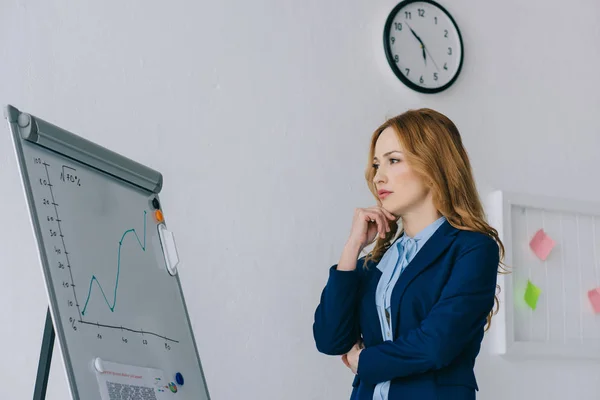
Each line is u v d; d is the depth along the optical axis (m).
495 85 3.17
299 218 2.66
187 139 2.51
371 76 2.89
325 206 2.72
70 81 2.36
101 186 1.78
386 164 1.81
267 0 2.73
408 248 1.77
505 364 2.99
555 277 3.16
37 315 2.22
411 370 1.62
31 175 1.58
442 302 1.65
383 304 1.74
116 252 1.75
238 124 2.61
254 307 2.54
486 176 3.08
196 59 2.57
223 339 2.47
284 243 2.62
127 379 1.61
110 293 1.67
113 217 1.79
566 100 3.35
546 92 3.30
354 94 2.84
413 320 1.69
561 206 3.20
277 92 2.70
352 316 1.79
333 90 2.80
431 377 1.65
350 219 2.76
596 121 3.41
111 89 2.41
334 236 2.72
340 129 2.79
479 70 3.15
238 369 2.48
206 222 2.50
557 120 3.30
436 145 1.78
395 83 2.93
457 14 3.14
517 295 3.05
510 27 3.27
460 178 1.78
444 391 1.65
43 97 2.31
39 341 2.21
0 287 2.19
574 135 3.34
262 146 2.64
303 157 2.71
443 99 3.04
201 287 2.46
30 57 2.31
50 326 1.65
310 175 2.71
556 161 3.27
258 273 2.56
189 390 1.81
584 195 3.31
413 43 2.99
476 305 1.66
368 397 1.70
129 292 1.74
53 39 2.36
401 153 1.79
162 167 2.46
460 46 3.08
